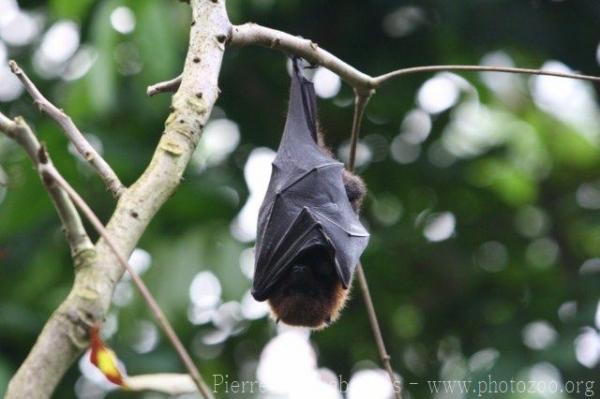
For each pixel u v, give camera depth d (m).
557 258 17.97
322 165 7.67
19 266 14.29
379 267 16.81
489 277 17.58
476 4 14.87
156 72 12.33
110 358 4.50
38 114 15.20
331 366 17.08
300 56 6.61
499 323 16.64
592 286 16.78
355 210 8.13
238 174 15.55
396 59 15.71
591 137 17.28
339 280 7.50
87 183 13.66
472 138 16.95
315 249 7.32
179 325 13.61
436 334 17.64
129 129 14.28
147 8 12.27
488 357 15.97
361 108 7.00
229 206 14.34
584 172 17.88
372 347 17.06
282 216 7.44
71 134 5.36
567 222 17.97
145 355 13.93
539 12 15.42
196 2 6.08
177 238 14.04
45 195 13.29
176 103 5.51
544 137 16.95
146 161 13.94
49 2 14.16
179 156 5.27
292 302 7.34
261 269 7.43
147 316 13.45
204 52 5.81
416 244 16.94
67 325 4.37
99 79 12.21
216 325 15.66
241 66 15.60
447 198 17.27
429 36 15.62
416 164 16.69
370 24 15.59
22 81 5.45
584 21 15.76
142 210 4.97
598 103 17.19
